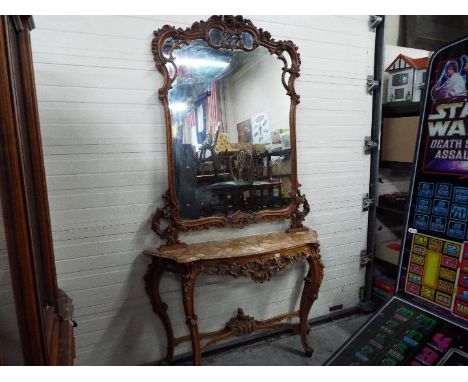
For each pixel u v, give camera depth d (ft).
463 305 3.00
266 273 5.43
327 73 6.57
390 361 2.92
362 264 7.66
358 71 6.88
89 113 5.02
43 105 4.77
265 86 5.92
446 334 2.96
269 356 6.30
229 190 5.88
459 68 3.15
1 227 2.03
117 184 5.31
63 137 4.93
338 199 7.13
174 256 5.06
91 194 5.18
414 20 8.21
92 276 5.34
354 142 7.10
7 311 2.12
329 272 7.31
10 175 2.00
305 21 6.23
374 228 7.53
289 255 5.61
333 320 7.49
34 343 2.19
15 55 2.89
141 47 5.18
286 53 6.06
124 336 5.67
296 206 6.41
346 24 6.61
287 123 6.18
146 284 5.56
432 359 2.81
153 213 5.57
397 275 3.61
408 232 3.53
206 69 5.49
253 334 6.74
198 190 5.67
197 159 5.59
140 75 5.23
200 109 5.51
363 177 7.34
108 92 5.09
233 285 6.39
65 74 4.83
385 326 3.27
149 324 5.82
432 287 3.27
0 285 2.09
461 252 3.06
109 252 5.40
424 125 3.45
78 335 5.36
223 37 5.49
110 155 5.22
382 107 7.43
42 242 3.21
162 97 5.25
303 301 6.20
